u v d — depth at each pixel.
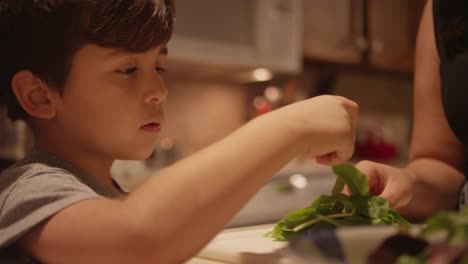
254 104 2.73
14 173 0.51
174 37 1.99
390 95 3.31
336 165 0.48
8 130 1.74
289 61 2.44
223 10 2.16
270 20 2.35
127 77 0.56
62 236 0.40
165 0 0.62
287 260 0.39
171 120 2.47
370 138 2.87
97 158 0.60
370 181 0.64
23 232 0.42
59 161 0.57
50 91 0.56
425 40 0.86
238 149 0.40
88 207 0.41
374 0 2.92
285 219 0.52
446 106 0.72
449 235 0.28
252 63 2.29
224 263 0.47
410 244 0.30
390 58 2.97
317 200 0.51
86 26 0.54
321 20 2.70
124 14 0.55
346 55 2.79
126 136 0.57
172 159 2.23
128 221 0.37
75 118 0.56
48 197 0.44
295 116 0.43
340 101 0.46
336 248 0.33
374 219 0.48
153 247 0.37
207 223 0.38
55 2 0.54
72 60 0.54
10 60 0.58
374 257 0.31
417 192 0.71
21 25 0.56
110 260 0.38
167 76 2.45
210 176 0.39
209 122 2.60
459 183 0.77
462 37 0.70
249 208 1.65
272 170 0.40
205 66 2.28
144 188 0.39
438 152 0.81
